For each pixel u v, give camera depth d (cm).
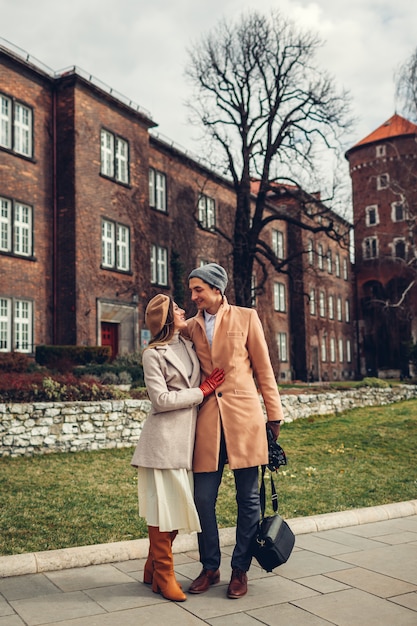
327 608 353
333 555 466
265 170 2733
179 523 380
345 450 1137
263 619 337
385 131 5494
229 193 3528
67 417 1155
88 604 362
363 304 5609
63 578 416
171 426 393
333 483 823
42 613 346
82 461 1030
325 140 2683
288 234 4456
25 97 2139
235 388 414
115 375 1800
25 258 2070
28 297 2080
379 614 343
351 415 1664
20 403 1141
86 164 2264
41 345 1959
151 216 2795
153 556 384
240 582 382
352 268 5644
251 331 430
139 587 397
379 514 600
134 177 2553
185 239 3041
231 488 797
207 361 423
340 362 5275
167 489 385
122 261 2466
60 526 571
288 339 4316
